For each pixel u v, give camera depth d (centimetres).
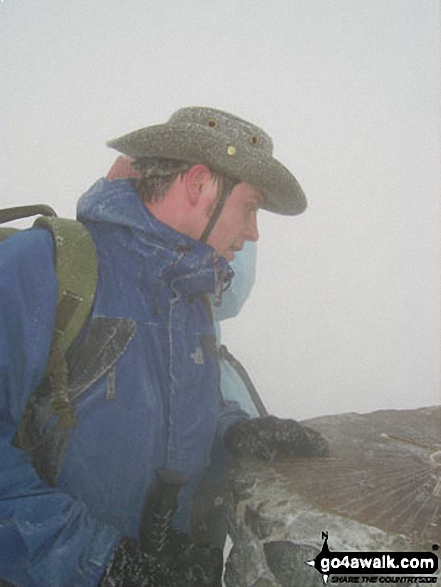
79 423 74
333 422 112
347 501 74
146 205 82
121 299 77
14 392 69
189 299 87
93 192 83
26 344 68
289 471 84
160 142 78
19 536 65
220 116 83
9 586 67
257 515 74
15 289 68
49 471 75
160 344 80
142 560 69
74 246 75
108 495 77
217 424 95
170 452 81
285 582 67
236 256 134
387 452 93
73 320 73
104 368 75
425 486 79
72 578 67
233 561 78
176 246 79
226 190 81
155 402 79
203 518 91
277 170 79
